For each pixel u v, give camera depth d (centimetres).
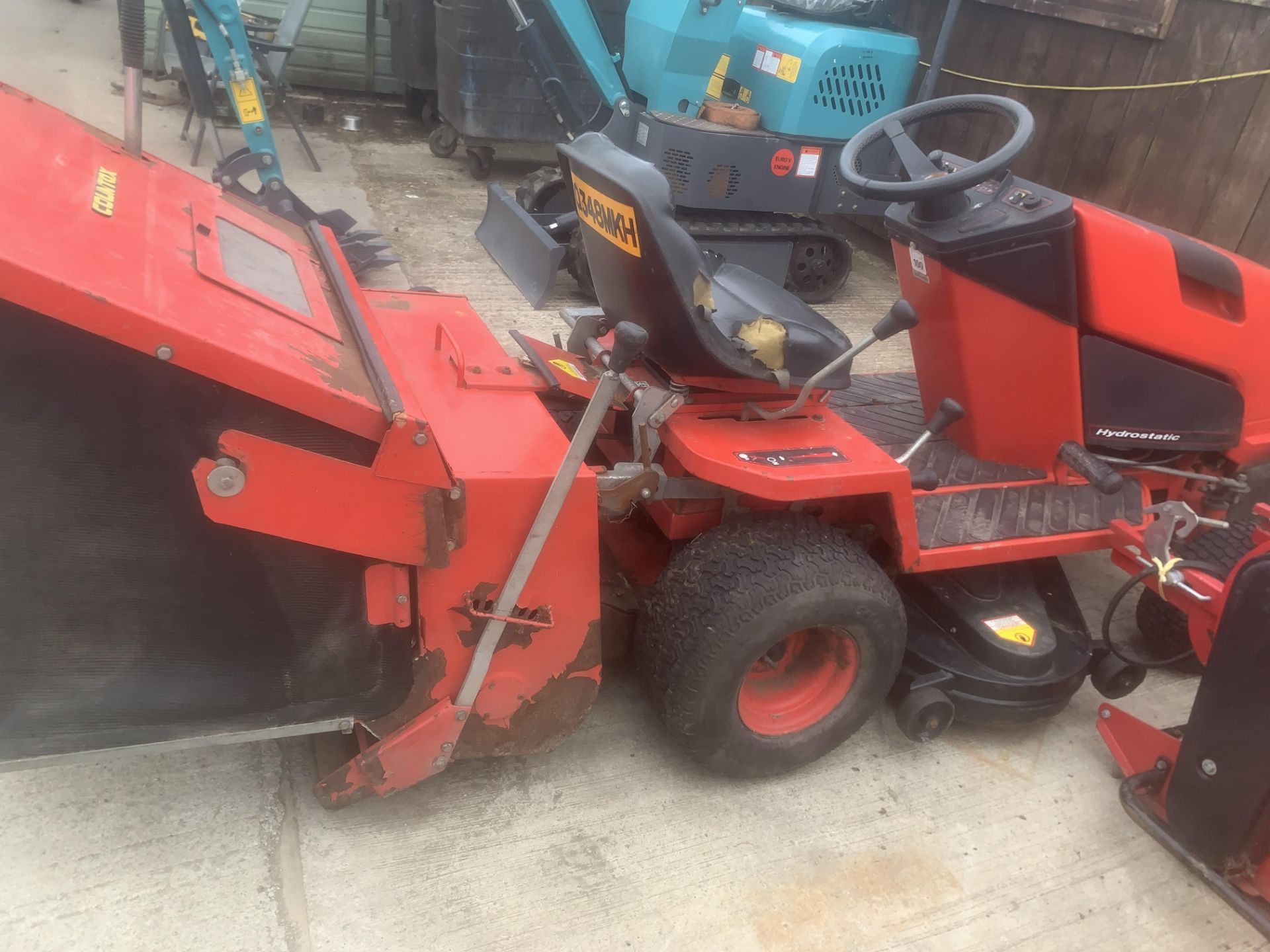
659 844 171
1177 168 400
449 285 395
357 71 665
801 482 165
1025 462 243
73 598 123
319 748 176
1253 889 173
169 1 410
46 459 114
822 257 450
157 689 132
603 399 132
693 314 163
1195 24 385
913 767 200
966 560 202
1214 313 231
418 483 128
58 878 146
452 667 152
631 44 412
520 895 157
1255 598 154
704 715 168
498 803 175
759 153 396
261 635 135
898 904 167
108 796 161
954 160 227
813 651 186
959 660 199
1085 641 209
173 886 148
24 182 118
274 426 120
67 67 577
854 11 419
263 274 148
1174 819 182
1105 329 219
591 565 155
